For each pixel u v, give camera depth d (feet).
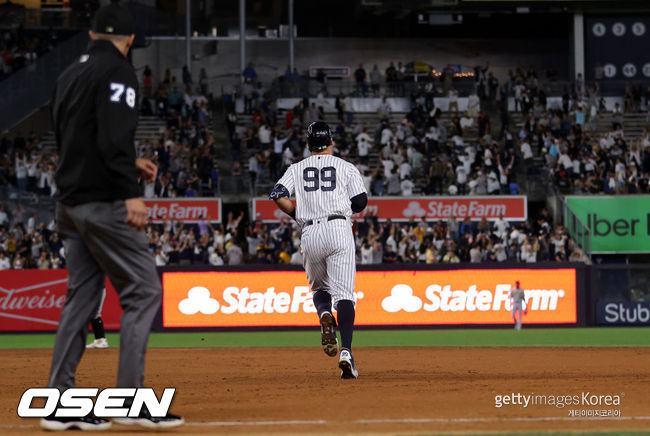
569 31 146.92
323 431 18.71
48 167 106.83
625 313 84.79
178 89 127.75
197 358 46.11
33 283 82.33
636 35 145.59
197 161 111.86
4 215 97.81
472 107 127.65
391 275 82.28
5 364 42.75
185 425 19.71
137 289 19.72
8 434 18.63
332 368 38.45
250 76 132.77
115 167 18.81
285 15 157.28
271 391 27.71
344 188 31.09
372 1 138.51
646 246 111.86
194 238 95.09
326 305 31.42
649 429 19.22
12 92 116.98
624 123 127.65
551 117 126.11
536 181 113.39
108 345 64.03
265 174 113.80
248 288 80.94
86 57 19.47
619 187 113.19
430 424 19.88
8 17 134.92
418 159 115.85
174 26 151.64
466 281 82.89
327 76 156.04
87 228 19.43
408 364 40.06
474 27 158.71
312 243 30.73
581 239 105.40
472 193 111.04
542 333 75.46
